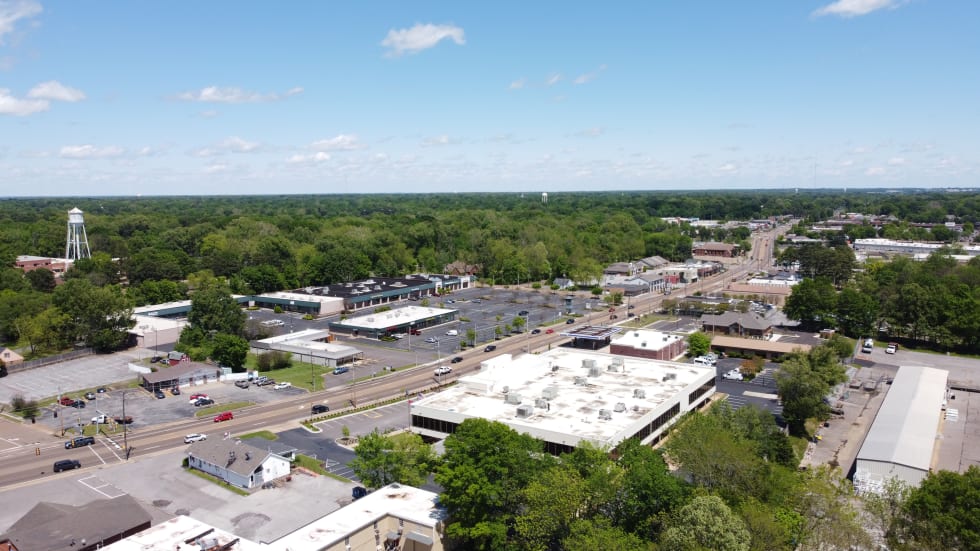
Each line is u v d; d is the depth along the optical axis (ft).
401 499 242.78
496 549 211.41
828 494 215.51
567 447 271.49
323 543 208.03
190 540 205.46
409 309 654.53
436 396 334.44
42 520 232.53
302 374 460.55
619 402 313.32
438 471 220.64
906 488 225.15
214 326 525.75
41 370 469.16
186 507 260.83
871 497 225.56
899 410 342.85
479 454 218.79
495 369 385.29
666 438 321.93
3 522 247.29
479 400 326.44
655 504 214.28
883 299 606.14
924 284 620.49
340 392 416.87
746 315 566.36
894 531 210.18
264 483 280.92
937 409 345.92
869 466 281.13
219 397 406.62
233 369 461.78
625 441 260.42
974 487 203.41
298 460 306.76
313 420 362.94
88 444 328.08
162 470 297.12
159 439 335.88
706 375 372.58
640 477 217.56
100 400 401.90
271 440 333.42
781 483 226.99
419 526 222.89
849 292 571.69
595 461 230.07
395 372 463.83
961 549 194.08
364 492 267.59
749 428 292.40
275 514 254.27
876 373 458.91
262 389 424.46
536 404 312.50
